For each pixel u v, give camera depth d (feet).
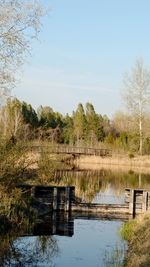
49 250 52.13
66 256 49.55
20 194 63.62
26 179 69.41
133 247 48.88
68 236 59.52
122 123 290.15
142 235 51.31
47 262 47.06
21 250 51.96
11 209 60.44
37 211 71.00
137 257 42.57
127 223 62.59
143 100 194.29
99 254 50.19
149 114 195.21
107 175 145.48
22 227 60.80
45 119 303.48
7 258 48.75
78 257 49.01
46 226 65.51
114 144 210.59
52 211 76.02
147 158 184.85
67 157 183.93
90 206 78.38
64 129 280.31
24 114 276.82
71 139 250.16
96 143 225.56
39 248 52.90
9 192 62.08
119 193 103.35
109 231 63.16
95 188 110.42
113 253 49.44
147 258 40.27
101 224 68.33
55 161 97.04
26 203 68.54
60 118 329.52
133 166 182.19
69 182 115.14
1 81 52.44
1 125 62.85
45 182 80.59
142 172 161.07
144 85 194.59
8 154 58.95
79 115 291.17
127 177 141.59
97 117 297.12
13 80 53.21
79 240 57.31
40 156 82.12
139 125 192.13
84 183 119.03
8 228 58.80
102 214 77.05
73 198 78.33
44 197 75.66
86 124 280.10
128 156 188.24
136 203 78.33
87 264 46.16
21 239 57.26
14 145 60.44
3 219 58.39
